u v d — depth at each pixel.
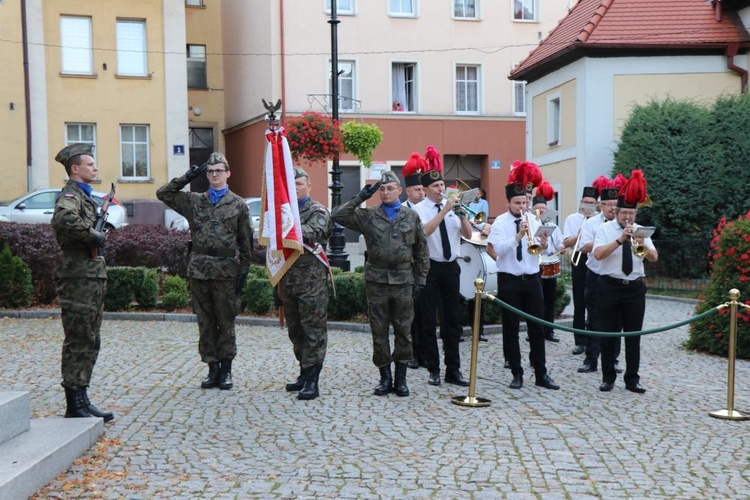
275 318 12.96
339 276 12.98
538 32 33.88
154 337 11.48
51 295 14.18
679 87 23.52
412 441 6.62
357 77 31.89
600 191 10.49
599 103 23.72
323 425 7.05
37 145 27.50
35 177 27.48
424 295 8.76
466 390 8.52
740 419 7.54
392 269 8.07
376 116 32.12
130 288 13.63
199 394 8.09
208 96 34.78
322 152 19.61
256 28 32.22
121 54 28.66
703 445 6.70
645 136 20.38
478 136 33.38
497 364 10.05
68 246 6.72
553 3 33.97
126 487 5.46
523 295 8.74
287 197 8.00
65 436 5.98
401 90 32.84
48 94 27.70
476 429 7.02
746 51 23.30
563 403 8.05
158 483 5.55
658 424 7.32
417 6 32.44
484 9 33.19
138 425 6.92
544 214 11.07
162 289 15.10
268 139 8.13
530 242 8.52
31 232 14.23
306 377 8.06
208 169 8.28
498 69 33.50
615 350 8.97
